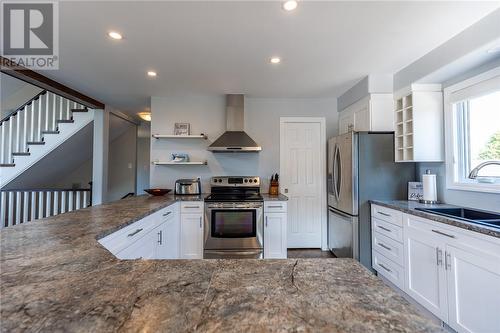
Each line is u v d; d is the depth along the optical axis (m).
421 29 1.99
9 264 0.89
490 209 2.08
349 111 3.57
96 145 4.09
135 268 0.87
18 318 0.56
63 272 0.82
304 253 3.73
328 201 3.85
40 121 4.30
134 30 1.99
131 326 0.54
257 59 2.53
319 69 2.80
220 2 1.67
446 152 2.52
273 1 1.66
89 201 4.07
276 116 3.96
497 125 2.10
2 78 4.43
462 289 1.68
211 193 3.76
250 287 0.73
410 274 2.21
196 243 3.20
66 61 2.54
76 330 0.52
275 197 3.37
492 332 1.48
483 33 1.84
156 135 3.72
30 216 3.96
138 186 6.92
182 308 0.61
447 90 2.52
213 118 3.91
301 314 0.59
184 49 2.31
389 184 2.93
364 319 0.58
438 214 1.98
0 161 4.20
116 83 3.21
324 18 1.84
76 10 1.74
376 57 2.50
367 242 2.91
